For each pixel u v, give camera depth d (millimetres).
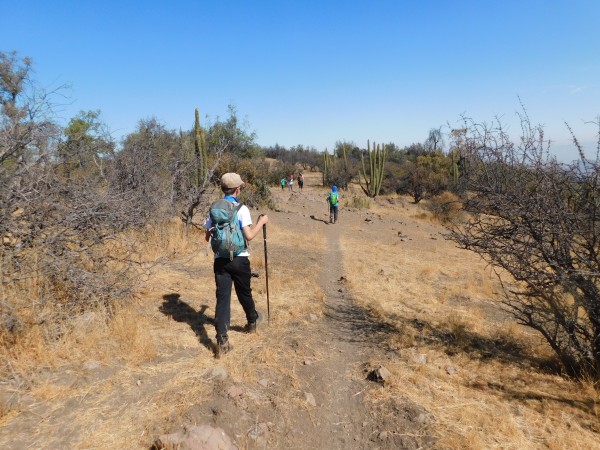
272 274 7387
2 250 3637
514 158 4180
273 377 3654
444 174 29875
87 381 3123
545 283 4129
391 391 3625
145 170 8406
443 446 2883
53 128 4043
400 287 7582
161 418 2793
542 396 3695
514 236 4273
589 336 4176
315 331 4938
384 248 12297
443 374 4035
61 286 4047
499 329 5523
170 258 7199
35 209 3846
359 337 4918
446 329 5457
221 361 3734
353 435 3084
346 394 3623
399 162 54250
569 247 4023
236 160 20594
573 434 3090
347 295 6840
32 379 3012
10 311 3355
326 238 13305
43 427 2574
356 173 39750
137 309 4590
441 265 10188
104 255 4559
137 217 5020
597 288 4027
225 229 3850
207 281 6305
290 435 2963
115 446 2496
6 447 2355
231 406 3014
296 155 72750
